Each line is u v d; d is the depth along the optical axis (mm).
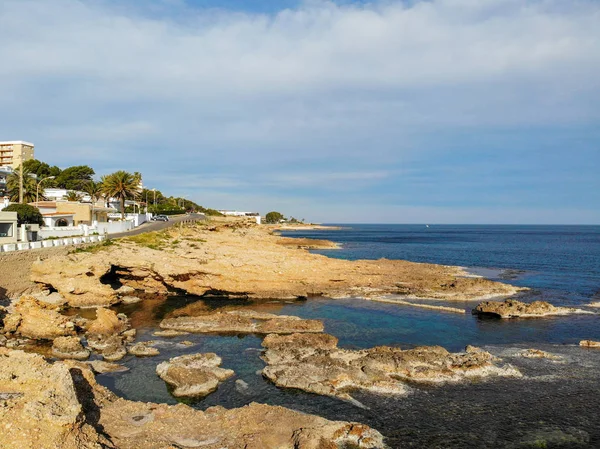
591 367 27875
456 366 27016
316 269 53406
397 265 69312
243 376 26266
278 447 17578
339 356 28734
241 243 74312
